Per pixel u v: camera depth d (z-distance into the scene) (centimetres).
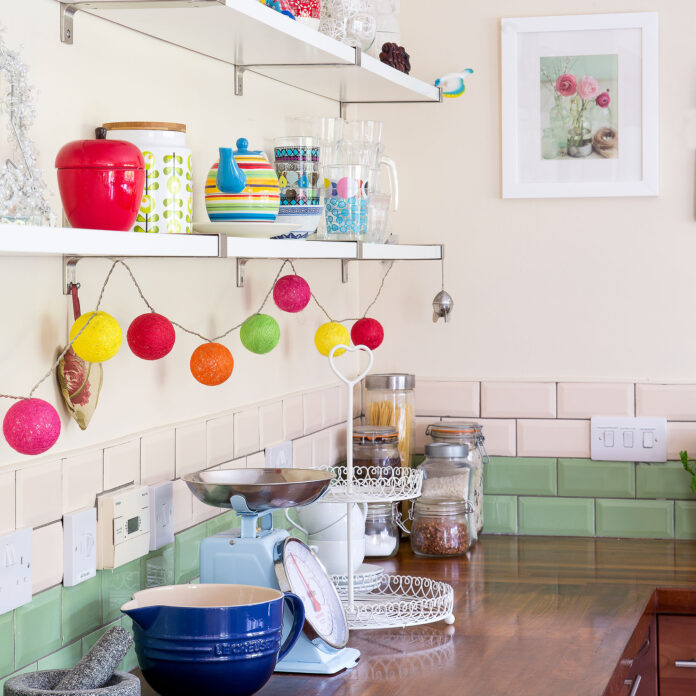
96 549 157
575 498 268
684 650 216
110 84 161
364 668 167
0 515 137
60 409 151
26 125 125
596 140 264
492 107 270
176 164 145
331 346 213
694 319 263
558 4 264
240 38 172
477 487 262
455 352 275
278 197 163
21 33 140
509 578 223
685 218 262
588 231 267
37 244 107
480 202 272
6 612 137
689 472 259
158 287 178
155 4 145
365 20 210
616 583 219
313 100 246
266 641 142
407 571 230
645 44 259
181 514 182
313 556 177
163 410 181
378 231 217
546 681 160
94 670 129
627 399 265
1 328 138
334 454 261
